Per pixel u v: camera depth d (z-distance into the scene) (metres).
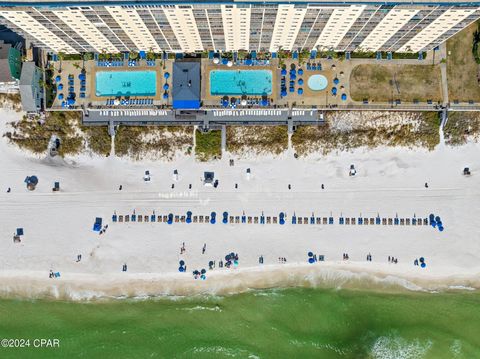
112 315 76.38
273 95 73.56
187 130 75.50
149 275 76.00
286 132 75.31
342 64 73.31
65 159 77.25
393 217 75.56
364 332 74.62
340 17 58.88
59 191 76.75
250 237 76.06
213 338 75.62
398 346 74.00
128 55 74.12
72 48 71.31
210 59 73.69
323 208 76.00
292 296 75.81
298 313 75.62
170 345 75.31
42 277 76.44
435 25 61.12
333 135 75.44
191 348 75.25
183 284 76.19
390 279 75.50
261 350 75.12
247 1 54.69
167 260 75.94
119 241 76.25
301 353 74.62
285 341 75.06
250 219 76.00
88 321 76.38
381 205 75.81
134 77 74.12
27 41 73.62
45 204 76.69
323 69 73.38
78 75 74.38
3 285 76.56
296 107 73.50
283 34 65.31
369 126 75.06
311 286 76.12
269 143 75.81
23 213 76.69
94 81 74.25
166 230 76.19
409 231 75.38
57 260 76.31
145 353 75.12
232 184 76.38
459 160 75.50
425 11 56.28
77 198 76.69
